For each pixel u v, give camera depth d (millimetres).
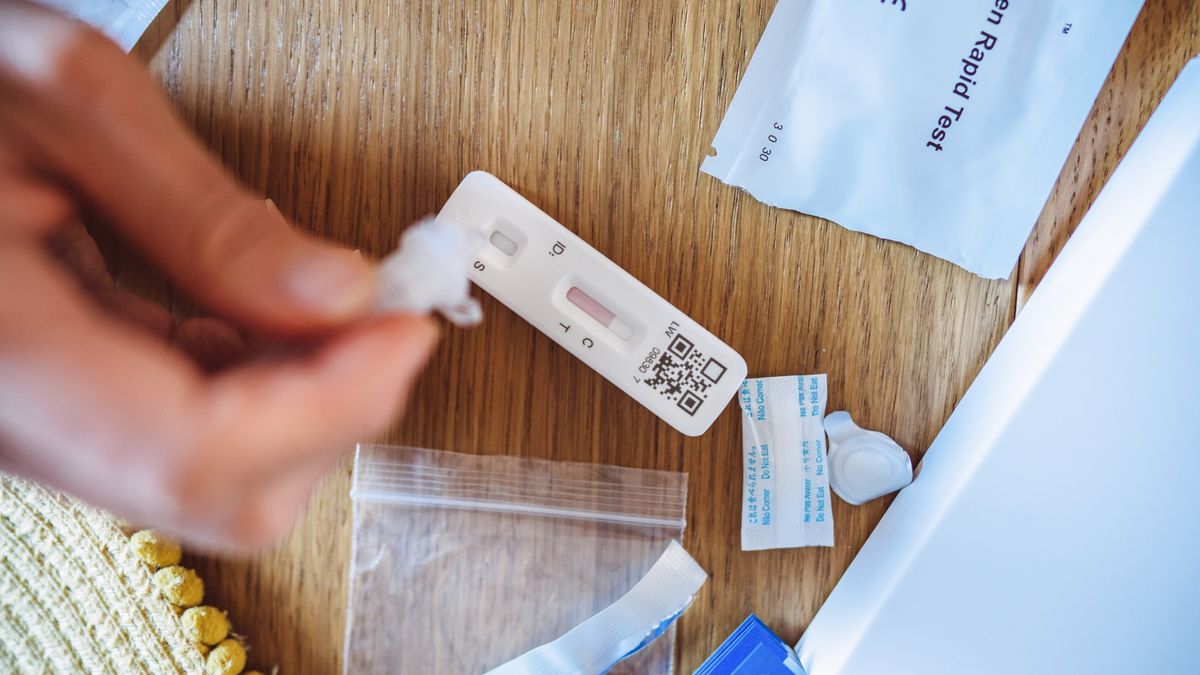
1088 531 281
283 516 240
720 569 308
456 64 302
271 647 306
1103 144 299
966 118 296
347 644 306
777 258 305
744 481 306
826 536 307
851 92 297
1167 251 275
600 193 304
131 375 231
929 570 288
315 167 303
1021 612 285
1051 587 283
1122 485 279
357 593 306
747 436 306
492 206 298
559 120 303
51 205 245
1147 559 278
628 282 298
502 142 303
